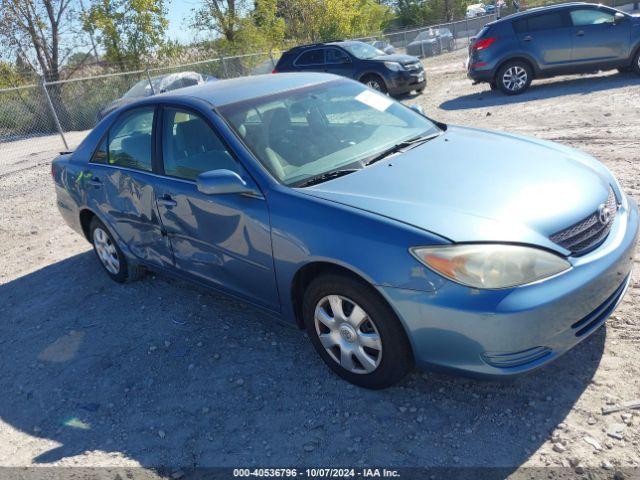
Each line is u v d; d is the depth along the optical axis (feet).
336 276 9.70
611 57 37.58
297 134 12.09
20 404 11.89
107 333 14.06
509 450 8.60
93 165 15.62
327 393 10.48
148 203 13.58
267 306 11.63
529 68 39.34
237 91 13.17
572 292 8.58
